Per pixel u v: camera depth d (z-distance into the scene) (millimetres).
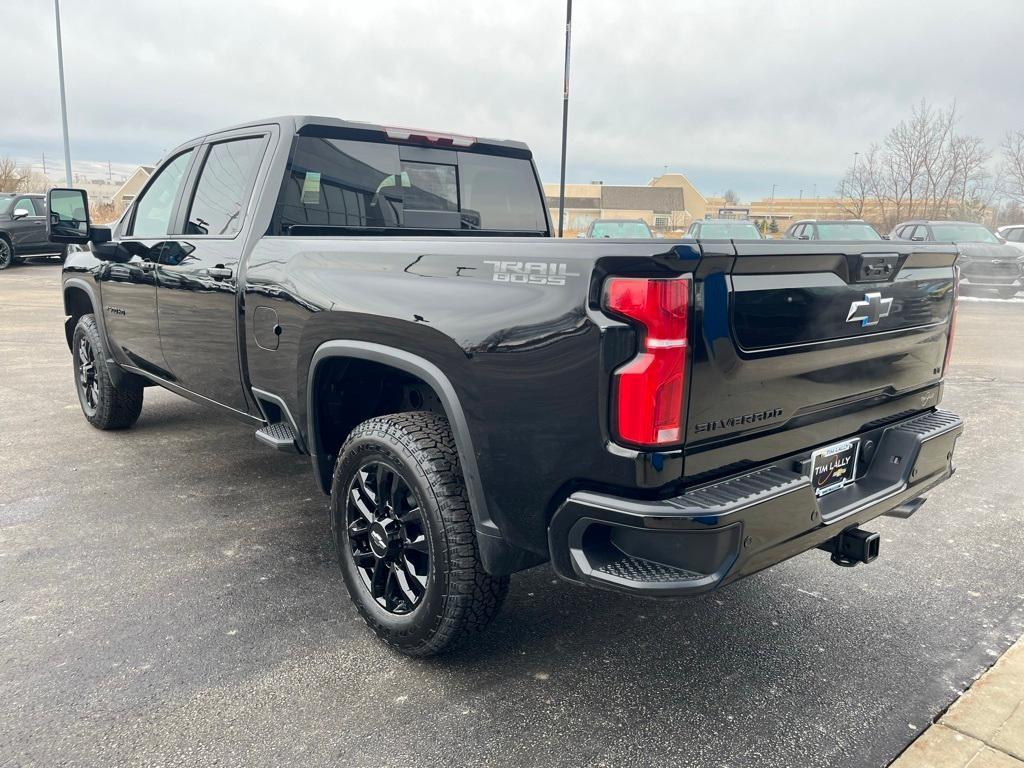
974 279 15648
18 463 4730
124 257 4371
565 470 2141
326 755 2199
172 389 4312
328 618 2971
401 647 2664
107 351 4965
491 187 4215
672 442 1989
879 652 2799
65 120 24250
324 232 3549
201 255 3654
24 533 3693
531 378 2168
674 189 78500
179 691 2480
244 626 2895
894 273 2562
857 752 2252
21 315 11180
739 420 2148
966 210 33156
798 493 2193
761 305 2117
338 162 3576
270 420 3471
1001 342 10344
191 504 4109
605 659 2730
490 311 2271
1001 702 2477
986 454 5227
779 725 2373
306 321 2955
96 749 2201
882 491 2627
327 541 3672
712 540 1991
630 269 1966
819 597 3229
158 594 3121
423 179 3900
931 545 3760
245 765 2154
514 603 3148
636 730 2338
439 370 2436
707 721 2387
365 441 2658
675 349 1943
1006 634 2936
